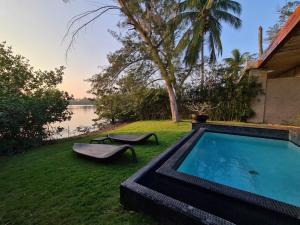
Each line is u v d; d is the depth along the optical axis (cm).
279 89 863
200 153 465
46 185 277
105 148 411
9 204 229
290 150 480
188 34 1056
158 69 895
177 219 160
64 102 700
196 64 1101
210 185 195
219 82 1007
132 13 795
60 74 736
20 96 595
